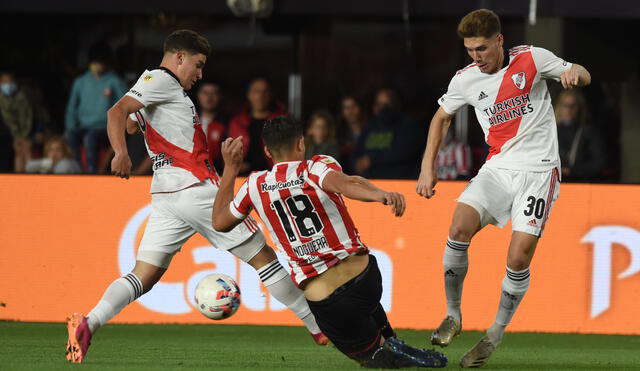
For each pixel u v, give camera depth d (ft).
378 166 115.75
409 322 90.17
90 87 122.72
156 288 91.25
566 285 88.94
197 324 90.94
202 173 65.26
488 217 63.67
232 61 140.26
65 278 91.50
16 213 91.91
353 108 126.11
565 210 88.99
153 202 65.62
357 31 139.33
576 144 117.29
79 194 91.50
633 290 88.53
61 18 139.33
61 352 70.95
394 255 90.17
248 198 56.54
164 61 65.46
